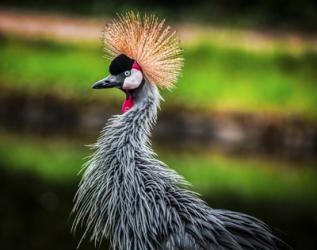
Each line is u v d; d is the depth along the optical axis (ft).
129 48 22.57
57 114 71.36
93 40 85.46
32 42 83.25
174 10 99.09
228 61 78.07
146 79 22.54
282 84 74.08
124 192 21.70
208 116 68.85
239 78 75.31
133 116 22.43
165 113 68.80
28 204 44.42
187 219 21.43
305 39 89.66
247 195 46.88
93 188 22.62
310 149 66.44
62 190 47.55
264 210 43.50
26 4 102.83
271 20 97.50
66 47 82.12
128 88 22.44
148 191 21.75
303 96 72.74
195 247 20.99
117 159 22.04
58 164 54.54
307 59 79.36
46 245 37.83
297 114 69.05
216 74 75.61
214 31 90.17
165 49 22.48
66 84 74.38
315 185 50.60
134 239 21.57
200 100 70.79
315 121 68.33
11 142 61.98
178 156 58.44
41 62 78.59
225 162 57.47
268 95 72.64
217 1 100.42
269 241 21.67
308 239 38.60
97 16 98.37
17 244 37.63
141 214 21.48
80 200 22.61
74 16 98.17
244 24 95.50
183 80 73.51
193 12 98.53
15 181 49.44
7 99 72.79
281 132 67.31
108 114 70.33
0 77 76.02
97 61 78.84
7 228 39.91
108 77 22.57
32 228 40.24
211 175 52.16
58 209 44.01
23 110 72.38
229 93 72.74
